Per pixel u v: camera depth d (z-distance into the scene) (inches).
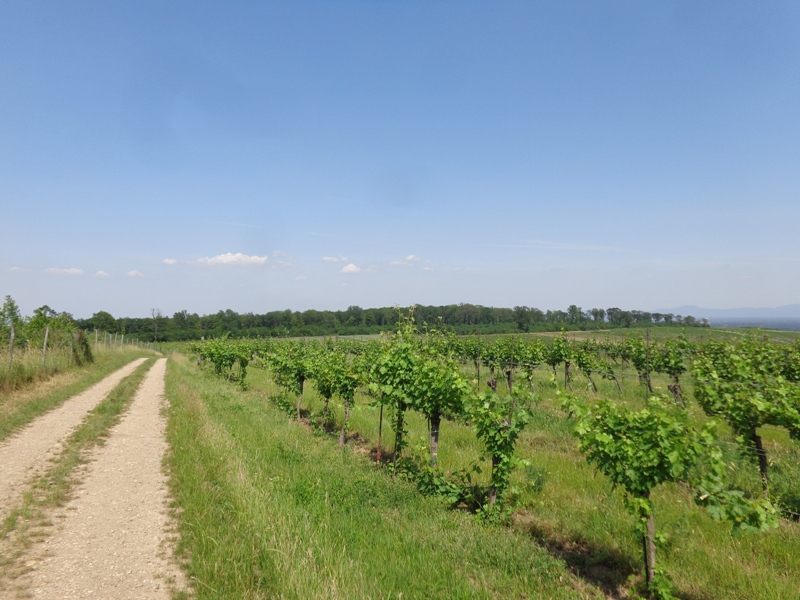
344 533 247.4
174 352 2539.4
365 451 464.1
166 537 243.8
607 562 249.3
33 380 730.2
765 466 321.1
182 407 608.7
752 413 319.0
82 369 1032.8
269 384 1002.7
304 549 215.6
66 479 324.2
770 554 246.7
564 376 874.1
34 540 235.1
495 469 295.6
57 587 194.2
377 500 304.7
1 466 345.7
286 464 366.3
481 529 268.4
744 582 217.6
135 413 584.1
